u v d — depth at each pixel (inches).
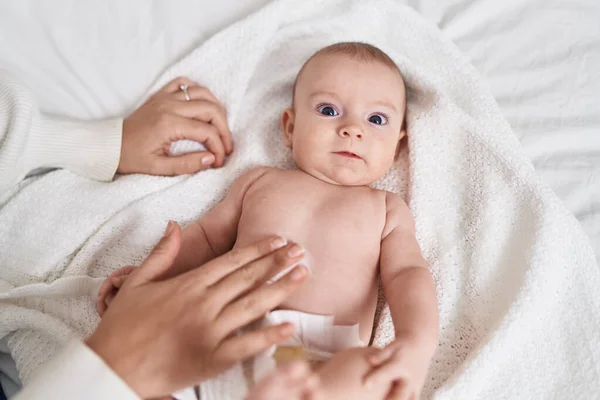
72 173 45.3
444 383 35.4
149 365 28.3
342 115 41.9
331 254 38.5
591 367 36.9
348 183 41.5
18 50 48.7
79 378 26.8
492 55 51.3
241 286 30.8
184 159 44.6
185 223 44.7
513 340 36.3
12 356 40.5
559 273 38.5
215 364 28.7
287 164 47.1
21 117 40.7
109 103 49.0
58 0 49.9
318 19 49.3
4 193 44.0
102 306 36.6
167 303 30.0
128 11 51.0
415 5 53.1
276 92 49.4
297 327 34.2
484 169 41.7
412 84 46.7
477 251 40.1
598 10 52.1
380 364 29.4
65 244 42.8
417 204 42.5
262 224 40.2
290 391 27.5
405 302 34.6
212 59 48.8
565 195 44.9
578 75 49.7
